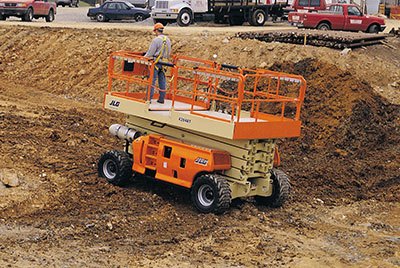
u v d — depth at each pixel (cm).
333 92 2058
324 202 1520
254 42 2503
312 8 3884
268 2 3894
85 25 3647
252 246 1206
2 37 2870
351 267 1159
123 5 4281
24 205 1280
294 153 1845
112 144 1777
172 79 1495
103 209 1314
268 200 1422
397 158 1848
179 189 1454
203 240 1216
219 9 3772
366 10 5128
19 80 2644
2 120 1819
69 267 1056
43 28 2911
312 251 1221
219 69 1440
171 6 3709
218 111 1427
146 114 1395
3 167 1423
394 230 1377
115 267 1072
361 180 1680
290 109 2019
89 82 2547
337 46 2520
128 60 1434
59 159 1538
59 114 2050
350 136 1919
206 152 1309
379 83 2353
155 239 1204
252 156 1318
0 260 1055
